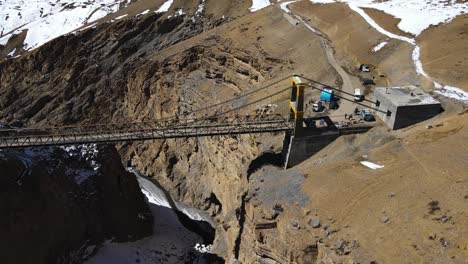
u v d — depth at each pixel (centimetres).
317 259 4197
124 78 10900
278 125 5750
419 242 3828
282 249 4447
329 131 5547
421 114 5522
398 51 7119
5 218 5438
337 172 5044
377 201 4438
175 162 9181
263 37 8750
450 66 6372
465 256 3575
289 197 4878
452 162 4672
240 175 6512
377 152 5238
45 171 6244
